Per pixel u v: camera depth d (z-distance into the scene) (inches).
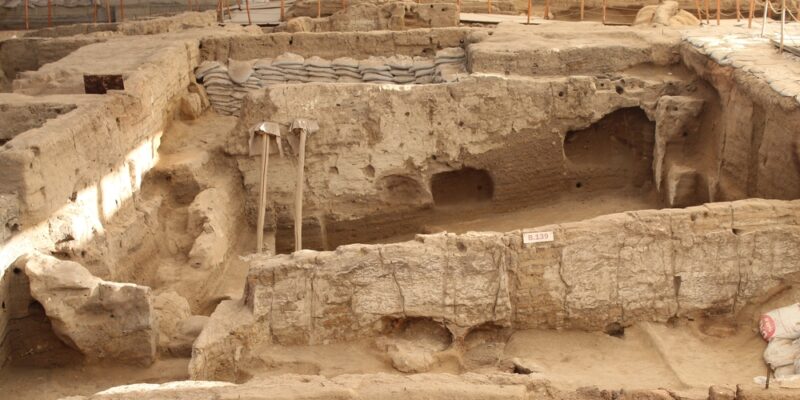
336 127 524.4
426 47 629.0
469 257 358.6
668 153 533.3
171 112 550.3
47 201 372.8
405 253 356.5
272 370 345.4
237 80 606.5
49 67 542.0
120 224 434.3
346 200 536.1
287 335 355.9
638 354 360.8
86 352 354.3
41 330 360.2
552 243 363.3
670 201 520.4
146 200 474.9
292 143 521.3
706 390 265.9
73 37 672.4
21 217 360.8
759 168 451.8
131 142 460.8
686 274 370.6
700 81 535.2
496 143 536.4
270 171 528.7
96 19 893.8
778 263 373.1
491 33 608.4
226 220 490.6
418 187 540.7
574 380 284.0
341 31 690.2
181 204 494.9
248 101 521.7
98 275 398.0
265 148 509.0
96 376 354.6
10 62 669.9
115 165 438.3
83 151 404.2
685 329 372.5
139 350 355.6
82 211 400.5
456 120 529.7
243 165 526.9
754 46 525.3
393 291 357.4
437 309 359.9
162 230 472.4
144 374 353.7
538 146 542.6
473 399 253.9
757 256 372.2
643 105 538.9
